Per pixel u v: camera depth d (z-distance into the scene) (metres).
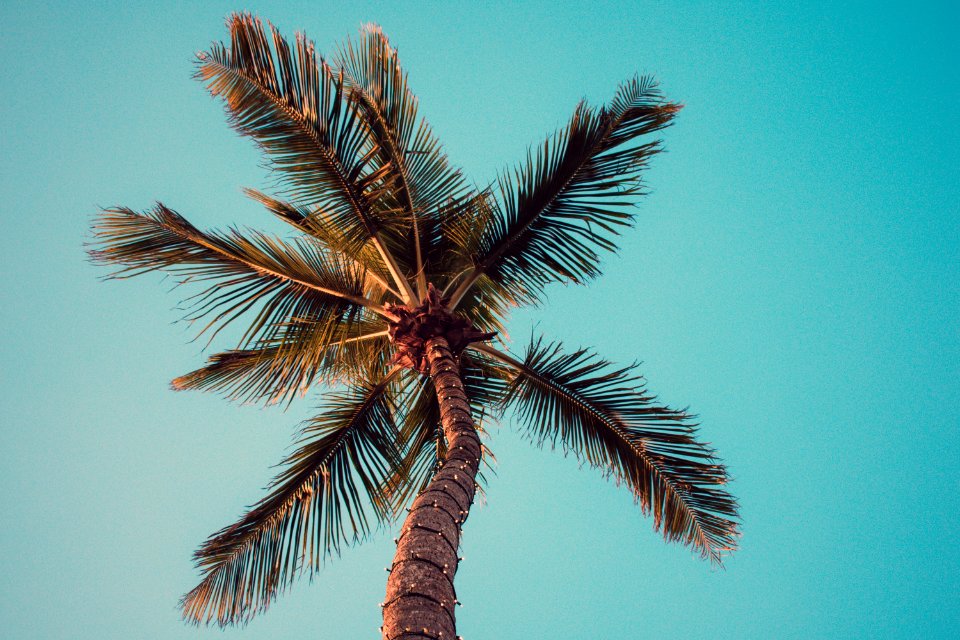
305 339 8.01
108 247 7.57
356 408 8.94
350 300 8.42
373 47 8.82
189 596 7.73
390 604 4.03
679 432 8.20
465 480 5.64
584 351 8.72
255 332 7.80
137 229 7.65
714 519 7.94
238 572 7.91
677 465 8.11
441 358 7.66
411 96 8.91
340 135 7.85
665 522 8.05
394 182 8.84
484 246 8.95
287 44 7.76
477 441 6.46
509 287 9.17
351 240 8.25
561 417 8.61
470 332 8.06
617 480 8.37
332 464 8.62
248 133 7.75
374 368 9.19
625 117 8.57
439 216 9.13
